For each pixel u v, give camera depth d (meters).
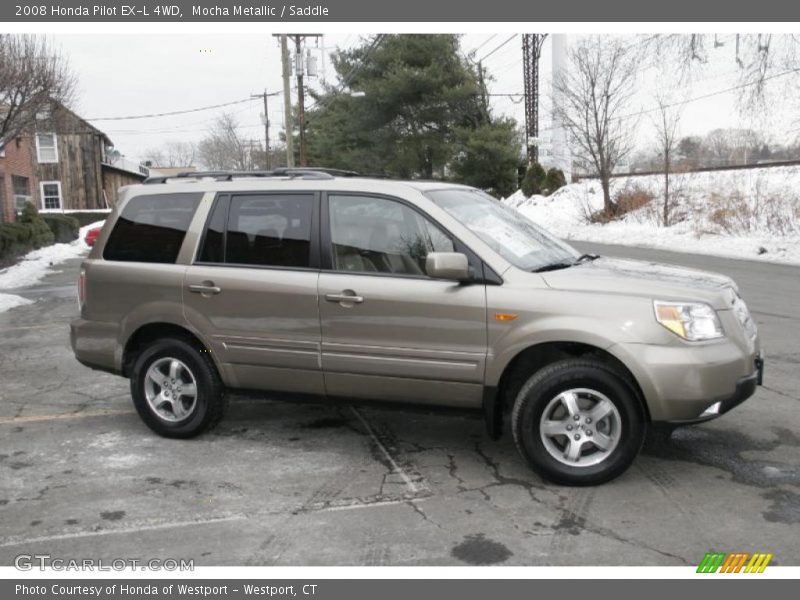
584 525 4.01
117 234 5.73
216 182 5.50
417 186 5.02
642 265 5.18
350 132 48.50
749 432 5.38
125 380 7.56
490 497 4.41
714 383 4.28
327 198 5.11
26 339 9.91
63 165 44.50
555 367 4.48
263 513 4.28
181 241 5.49
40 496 4.61
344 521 4.14
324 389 5.10
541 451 4.51
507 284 4.58
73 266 20.17
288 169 5.48
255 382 5.31
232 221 5.37
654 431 4.41
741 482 4.52
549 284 4.52
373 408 5.08
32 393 7.10
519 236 5.05
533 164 39.19
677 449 5.07
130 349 5.71
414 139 44.62
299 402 5.27
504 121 43.19
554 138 39.22
